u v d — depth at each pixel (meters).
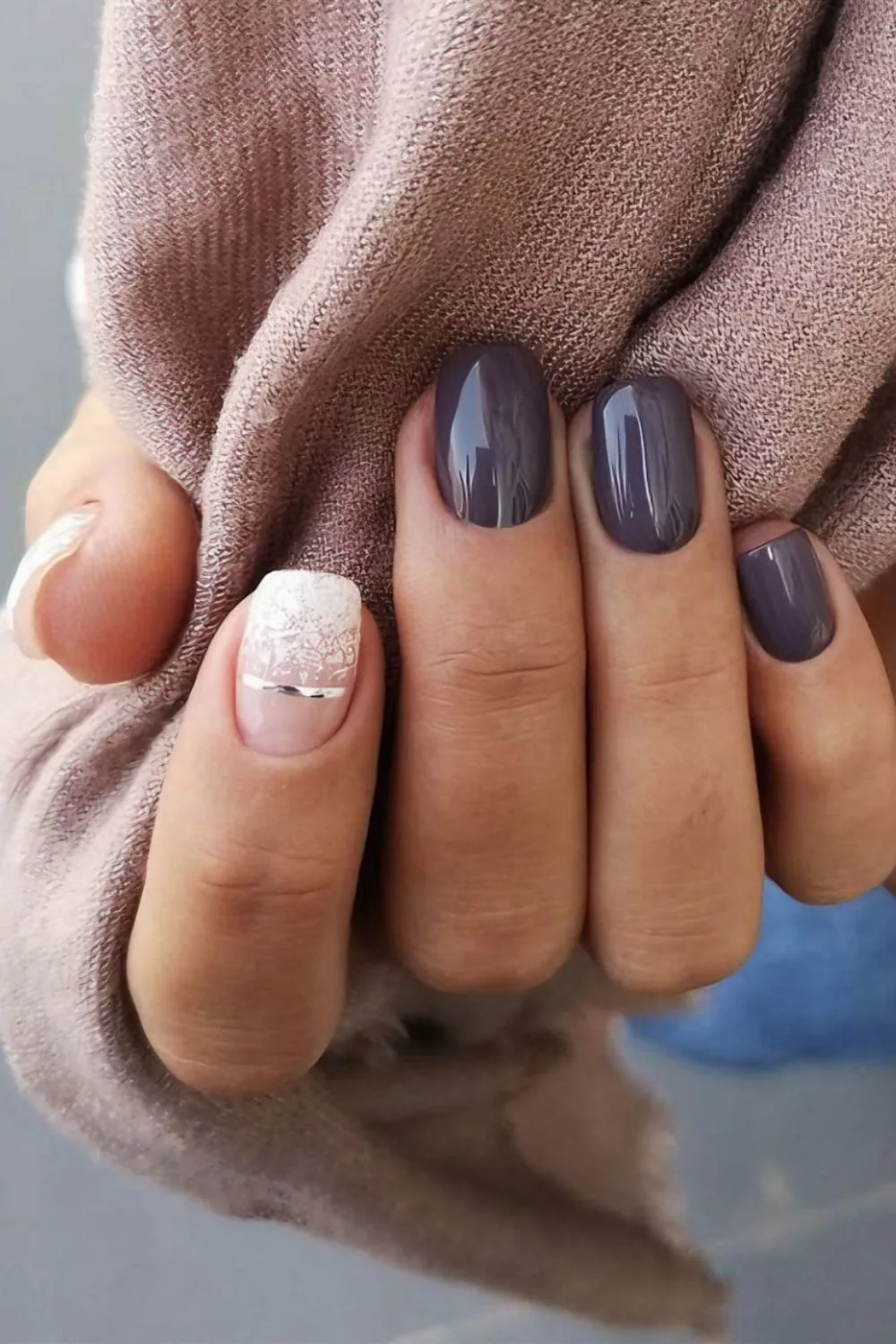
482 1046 0.21
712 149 0.16
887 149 0.15
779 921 0.35
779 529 0.17
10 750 0.20
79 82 0.30
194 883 0.17
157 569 0.18
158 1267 0.30
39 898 0.18
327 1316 0.30
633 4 0.15
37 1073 0.19
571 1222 0.23
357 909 0.19
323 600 0.16
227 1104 0.19
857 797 0.18
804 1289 0.30
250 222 0.16
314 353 0.16
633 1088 0.25
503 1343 0.30
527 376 0.16
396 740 0.17
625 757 0.17
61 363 0.32
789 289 0.16
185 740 0.17
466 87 0.15
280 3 0.15
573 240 0.16
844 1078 0.33
